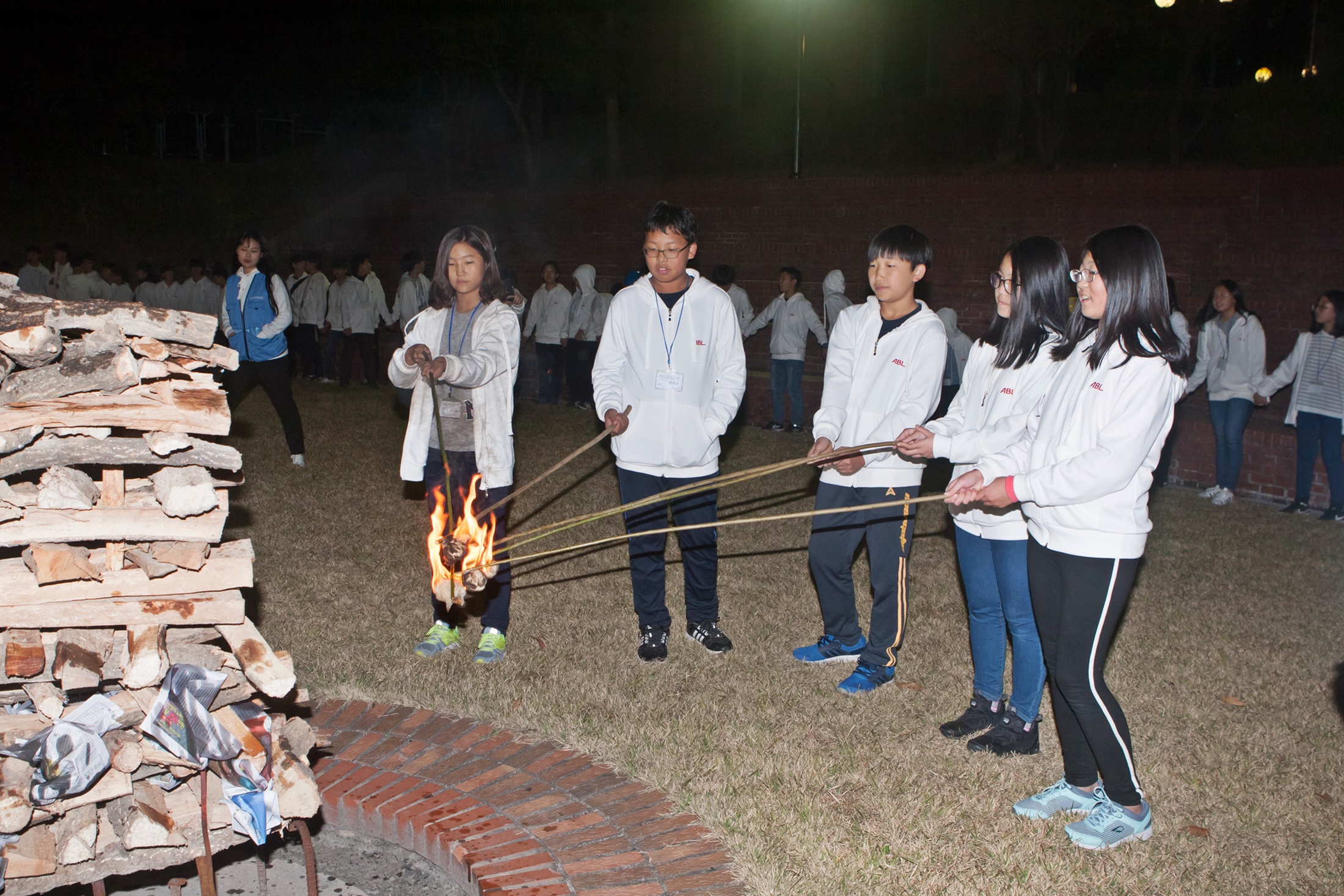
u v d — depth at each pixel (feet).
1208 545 24.39
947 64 61.57
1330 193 36.09
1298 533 26.05
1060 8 48.19
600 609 18.33
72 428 8.59
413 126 81.35
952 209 44.98
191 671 9.20
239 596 9.38
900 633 14.90
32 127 76.13
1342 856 11.00
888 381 14.49
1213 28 48.67
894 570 14.69
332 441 33.63
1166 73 60.49
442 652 16.15
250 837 9.43
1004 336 12.71
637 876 10.41
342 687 14.57
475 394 15.38
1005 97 58.80
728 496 27.37
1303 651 17.15
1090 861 10.76
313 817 11.95
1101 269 10.29
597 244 53.98
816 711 14.21
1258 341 29.19
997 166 52.31
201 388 9.06
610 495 27.09
